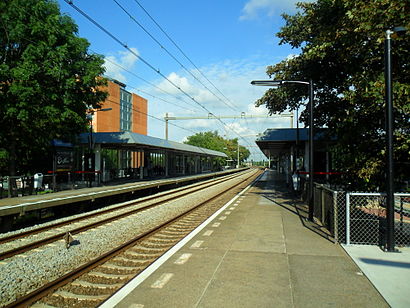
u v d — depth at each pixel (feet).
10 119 58.90
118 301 14.10
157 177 129.29
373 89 24.49
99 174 84.17
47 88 58.59
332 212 26.07
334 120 30.60
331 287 15.51
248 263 19.11
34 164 80.59
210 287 15.56
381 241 23.50
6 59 57.26
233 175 170.60
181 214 39.22
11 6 53.62
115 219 38.27
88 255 24.06
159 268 18.26
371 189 28.17
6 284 18.19
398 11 23.17
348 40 27.27
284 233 27.12
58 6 61.46
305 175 62.59
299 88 49.65
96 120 177.58
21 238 29.63
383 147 26.91
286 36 50.67
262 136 72.74
